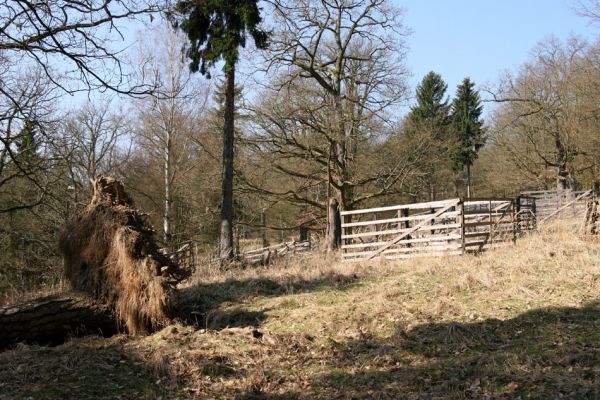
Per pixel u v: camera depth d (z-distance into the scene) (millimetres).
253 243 42875
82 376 6199
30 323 7234
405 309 8508
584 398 5051
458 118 47344
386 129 22922
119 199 8891
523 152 34750
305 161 23516
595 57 27547
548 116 32469
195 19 14891
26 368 6285
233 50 15023
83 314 7703
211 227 29469
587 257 10750
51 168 18828
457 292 9234
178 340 7375
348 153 23484
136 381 6203
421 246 13914
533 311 7812
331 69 23359
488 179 42875
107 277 8008
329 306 9117
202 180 24109
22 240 22812
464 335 7191
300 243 25266
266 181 24219
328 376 6430
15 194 21406
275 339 7539
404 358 6766
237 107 22312
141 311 7832
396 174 23797
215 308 9531
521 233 15617
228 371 6578
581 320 7254
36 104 15453
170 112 27250
